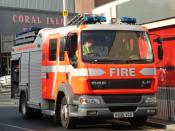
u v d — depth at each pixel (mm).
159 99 16719
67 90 14203
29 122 17516
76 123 14938
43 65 16453
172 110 16500
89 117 13664
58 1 56750
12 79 20859
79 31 13797
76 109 13906
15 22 53438
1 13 53000
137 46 14086
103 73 13547
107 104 13594
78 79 13641
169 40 21484
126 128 14977
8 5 54562
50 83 15789
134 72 13773
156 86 14094
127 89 13719
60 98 15094
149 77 13945
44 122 17422
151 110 14023
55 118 15523
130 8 24250
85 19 14305
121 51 13883
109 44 13859
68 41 13992
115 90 13609
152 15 22406
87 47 13695
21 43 19531
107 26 14031
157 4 22016
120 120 17016
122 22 14766
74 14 49312
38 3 55969
